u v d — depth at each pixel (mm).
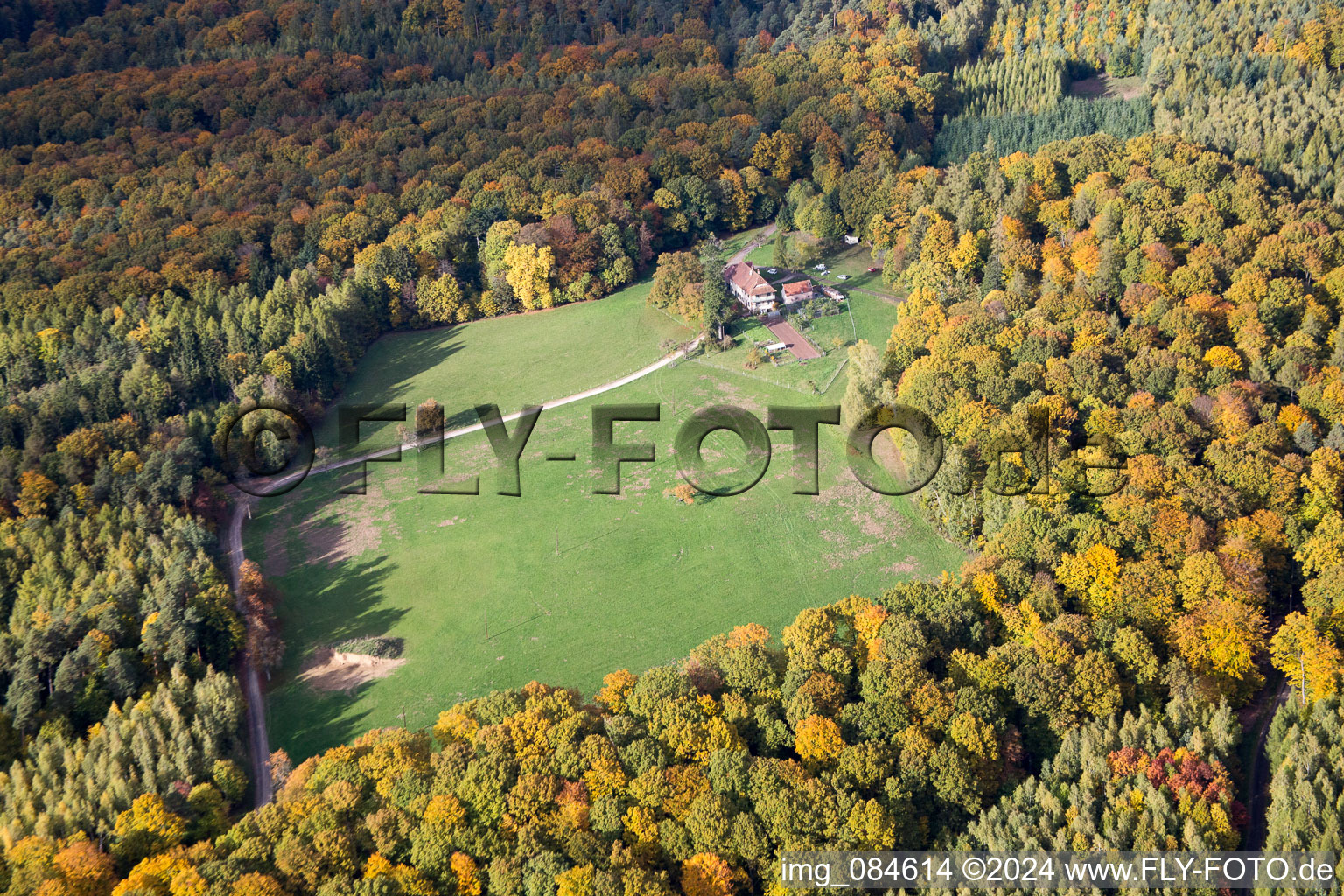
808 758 190250
